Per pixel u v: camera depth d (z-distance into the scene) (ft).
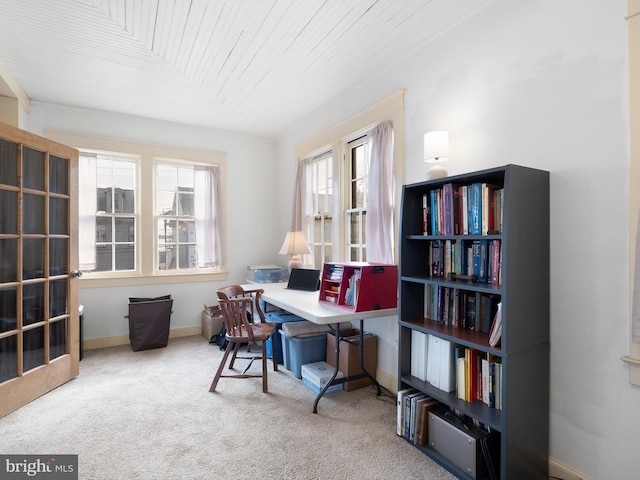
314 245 13.33
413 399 6.79
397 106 9.00
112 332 12.79
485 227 6.08
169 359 11.40
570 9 5.66
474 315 6.52
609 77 5.21
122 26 7.69
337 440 6.88
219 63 9.28
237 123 13.96
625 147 5.05
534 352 5.62
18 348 8.23
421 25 7.59
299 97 11.46
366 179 10.75
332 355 9.82
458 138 7.48
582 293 5.51
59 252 9.55
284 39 8.14
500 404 5.78
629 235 4.99
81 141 12.25
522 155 6.33
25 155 8.61
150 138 13.42
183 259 14.17
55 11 7.16
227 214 14.89
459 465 5.91
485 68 6.96
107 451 6.48
